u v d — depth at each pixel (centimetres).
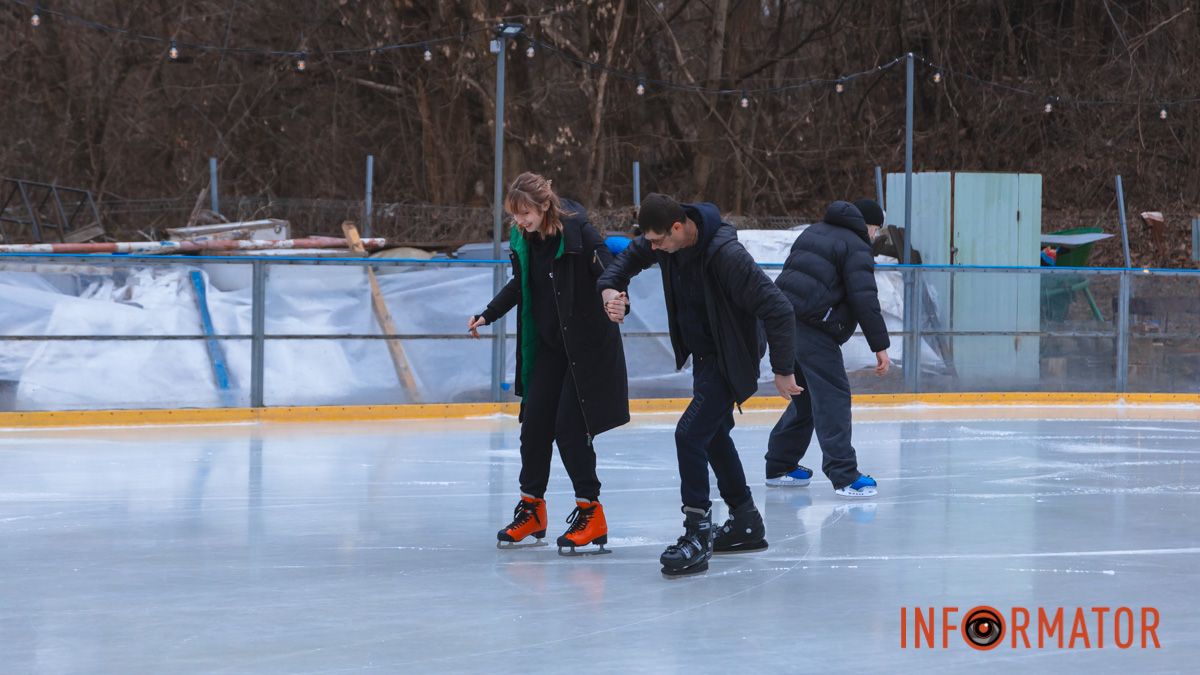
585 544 1145
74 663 809
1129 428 2239
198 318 2198
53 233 4138
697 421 1073
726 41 5822
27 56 5478
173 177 5691
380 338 2306
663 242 1036
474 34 5006
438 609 950
